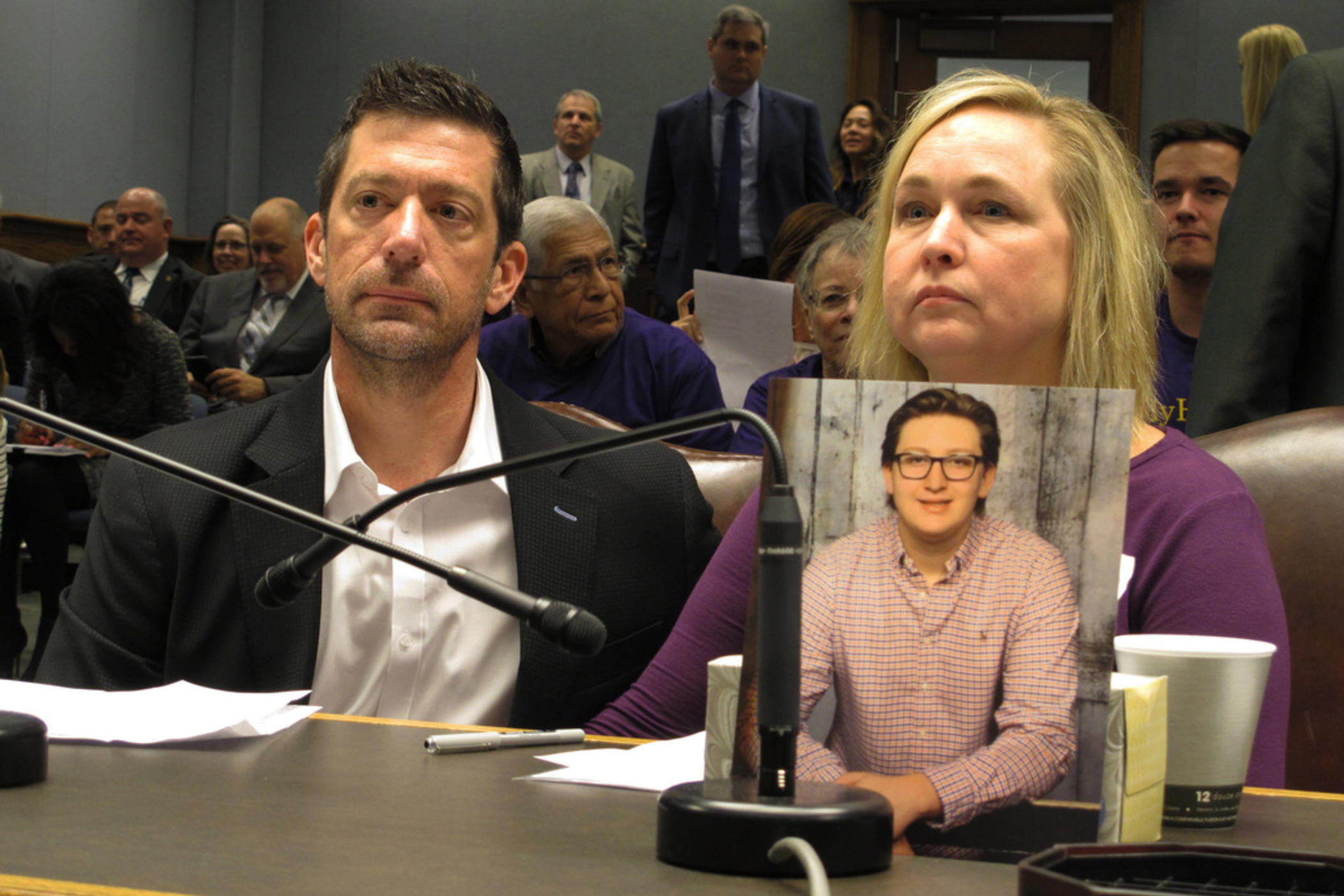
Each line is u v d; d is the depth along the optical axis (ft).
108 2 27.14
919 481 2.28
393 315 4.29
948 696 2.23
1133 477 3.39
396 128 4.37
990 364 3.23
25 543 15.02
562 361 10.16
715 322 10.62
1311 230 6.91
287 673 4.17
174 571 4.27
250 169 30.58
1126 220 3.33
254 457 4.35
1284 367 6.95
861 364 3.67
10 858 1.96
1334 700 4.14
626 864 2.04
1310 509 4.29
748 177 20.13
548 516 4.54
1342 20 24.66
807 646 2.30
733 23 19.71
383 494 4.44
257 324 19.88
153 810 2.32
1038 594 2.22
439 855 2.05
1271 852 1.87
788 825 1.98
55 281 15.16
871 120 20.43
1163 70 25.61
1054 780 2.16
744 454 5.57
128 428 15.30
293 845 2.09
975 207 3.19
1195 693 2.49
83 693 3.45
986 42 26.58
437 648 4.48
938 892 1.93
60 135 25.95
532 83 28.84
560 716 4.41
